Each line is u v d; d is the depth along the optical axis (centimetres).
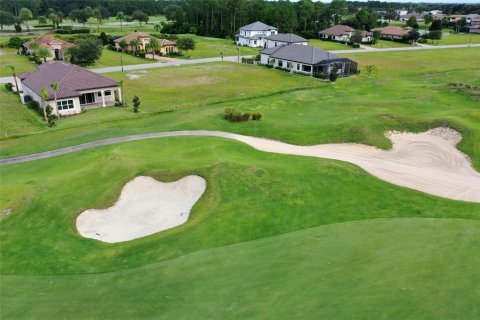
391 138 4747
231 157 3912
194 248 2638
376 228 2602
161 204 3269
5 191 3381
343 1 18175
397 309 1802
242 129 5072
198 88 7750
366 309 1816
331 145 4638
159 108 6397
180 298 2034
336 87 7712
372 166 4009
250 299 1966
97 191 3316
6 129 5419
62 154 4372
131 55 11431
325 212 3078
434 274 2045
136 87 7738
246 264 2289
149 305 2008
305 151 4397
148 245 2697
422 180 3728
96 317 1956
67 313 2009
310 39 15425
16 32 15088
